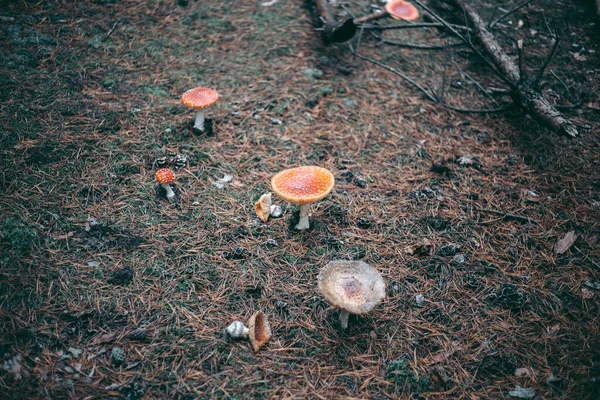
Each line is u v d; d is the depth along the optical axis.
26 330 1.13
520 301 1.25
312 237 1.36
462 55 1.98
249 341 1.16
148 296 1.21
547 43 1.99
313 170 1.31
